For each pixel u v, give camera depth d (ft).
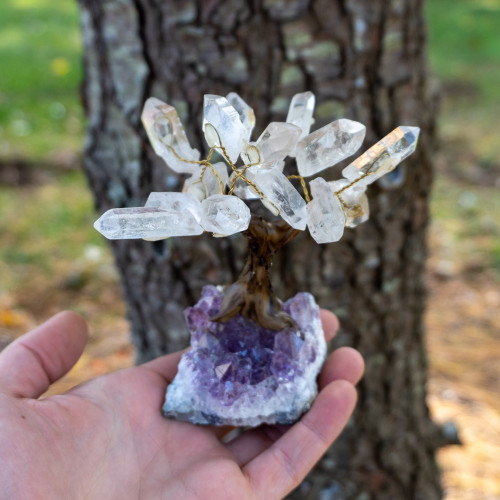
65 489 0.69
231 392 0.76
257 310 0.76
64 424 0.72
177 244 0.93
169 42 0.86
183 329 1.00
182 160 0.70
